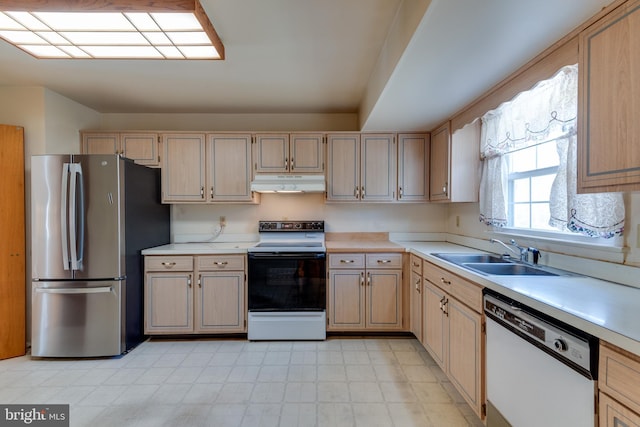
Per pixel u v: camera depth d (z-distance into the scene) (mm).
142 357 2490
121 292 2508
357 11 1673
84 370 2287
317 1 1590
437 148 2893
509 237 2223
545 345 1113
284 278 2811
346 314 2818
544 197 1965
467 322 1713
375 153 3092
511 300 1322
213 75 2482
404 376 2176
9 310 2498
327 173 3092
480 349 1573
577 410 986
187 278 2805
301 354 2525
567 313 1022
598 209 1455
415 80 1853
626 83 991
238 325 2822
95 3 1492
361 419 1728
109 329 2471
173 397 1940
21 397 1952
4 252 2492
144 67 2336
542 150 1976
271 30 1856
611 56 1046
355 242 3248
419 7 1287
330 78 2547
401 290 2814
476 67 1686
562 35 1363
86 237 2449
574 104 1497
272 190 2943
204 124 3455
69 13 1536
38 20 1608
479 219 2602
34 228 2426
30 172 2660
